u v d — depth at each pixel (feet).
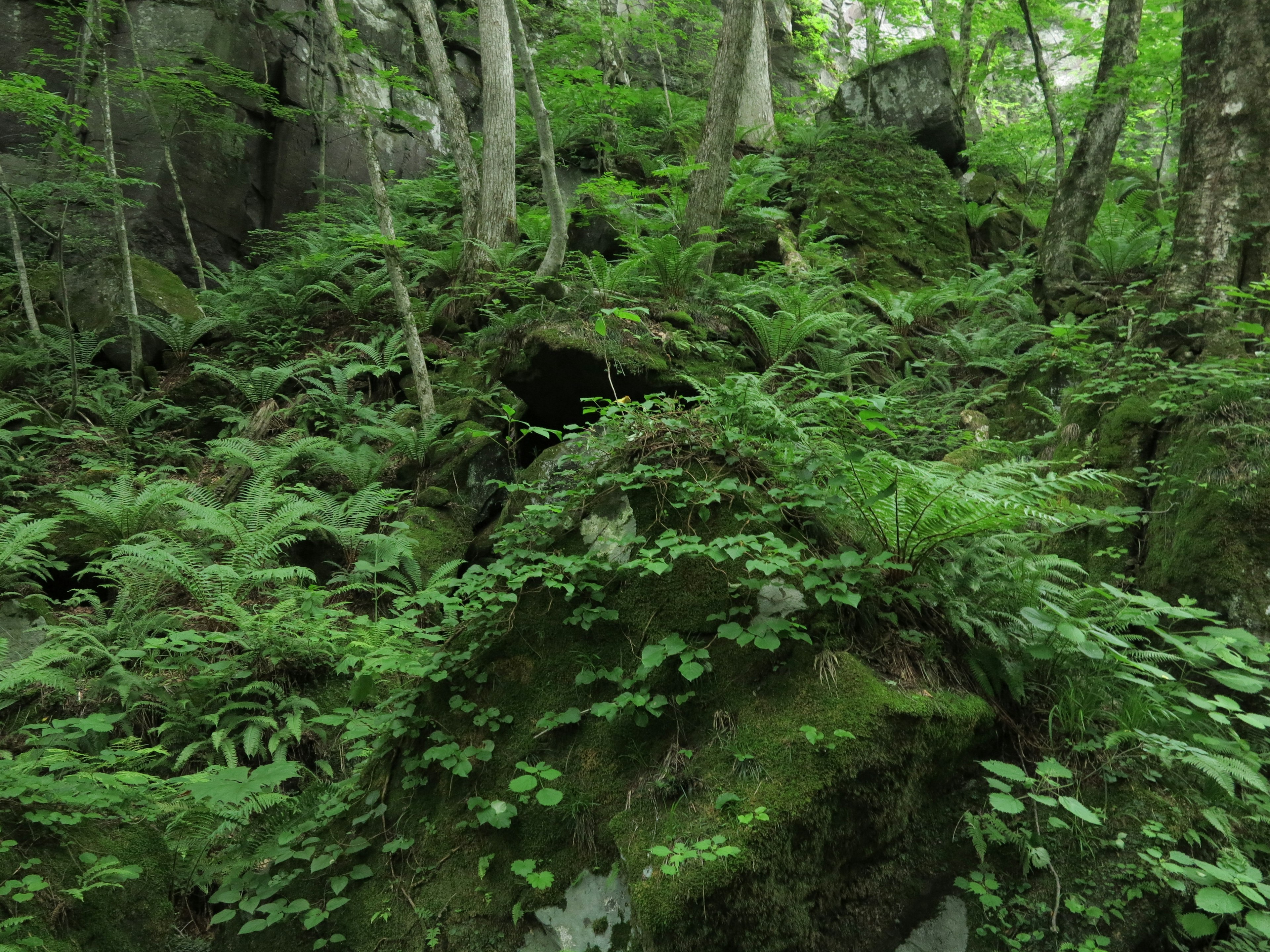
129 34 41.16
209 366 27.91
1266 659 9.57
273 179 44.75
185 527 18.48
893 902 8.50
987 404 25.82
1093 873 8.30
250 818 11.05
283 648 15.30
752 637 9.07
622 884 8.60
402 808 10.25
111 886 9.50
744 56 31.73
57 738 12.17
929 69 44.78
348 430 24.97
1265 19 16.98
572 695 10.01
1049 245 32.94
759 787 8.30
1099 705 9.66
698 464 10.77
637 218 33.17
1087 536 15.42
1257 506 12.76
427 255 33.96
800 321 26.08
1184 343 17.40
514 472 22.99
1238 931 8.06
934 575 10.28
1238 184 17.22
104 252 36.42
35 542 18.39
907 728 8.61
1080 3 47.60
